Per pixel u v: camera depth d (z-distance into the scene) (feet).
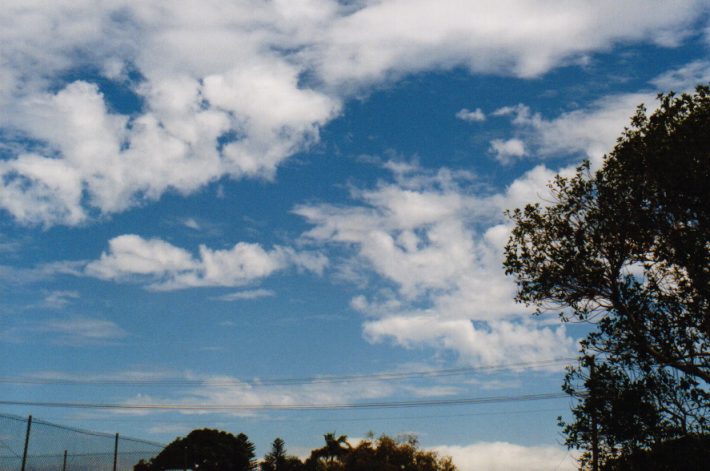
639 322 64.95
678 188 60.95
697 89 62.54
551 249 69.51
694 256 60.39
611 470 64.90
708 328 61.36
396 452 225.76
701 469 60.85
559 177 70.08
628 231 64.13
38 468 85.46
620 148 65.62
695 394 61.26
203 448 307.37
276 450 407.23
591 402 65.51
